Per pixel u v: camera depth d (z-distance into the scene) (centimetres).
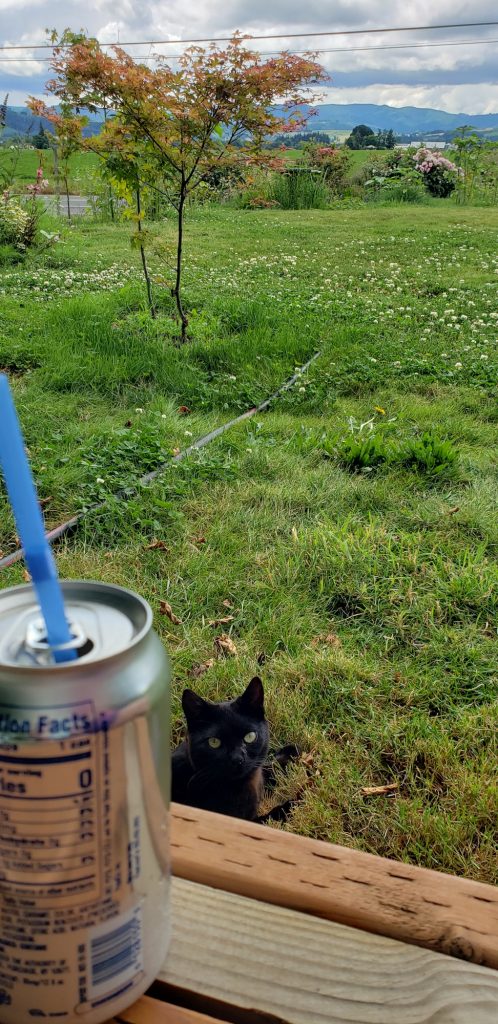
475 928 94
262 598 416
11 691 64
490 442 673
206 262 1559
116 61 870
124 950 71
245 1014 84
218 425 690
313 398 762
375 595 418
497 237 1855
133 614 76
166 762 74
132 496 526
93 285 1292
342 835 275
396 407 747
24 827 65
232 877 100
